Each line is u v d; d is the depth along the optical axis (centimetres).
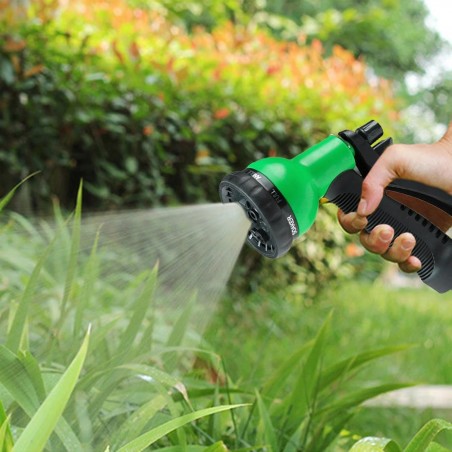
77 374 102
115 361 153
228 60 541
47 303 210
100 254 242
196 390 176
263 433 177
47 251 155
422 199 168
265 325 511
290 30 1189
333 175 153
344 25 1628
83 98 430
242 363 347
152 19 588
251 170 145
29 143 437
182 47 537
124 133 451
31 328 186
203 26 1343
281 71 556
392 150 161
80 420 137
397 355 483
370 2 1881
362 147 158
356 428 304
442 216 180
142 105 449
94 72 445
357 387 331
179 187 501
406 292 931
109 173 465
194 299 177
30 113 429
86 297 166
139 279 229
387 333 573
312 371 188
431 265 170
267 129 513
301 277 579
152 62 467
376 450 131
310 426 189
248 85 516
